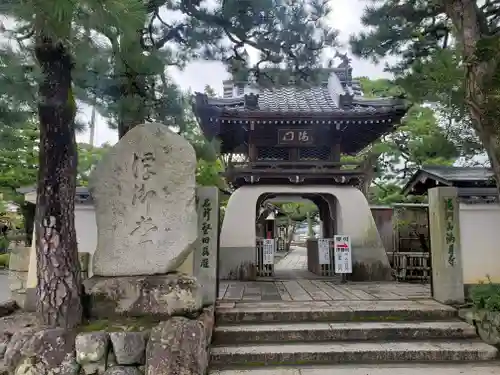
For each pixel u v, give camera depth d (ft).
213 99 44.29
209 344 19.98
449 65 23.99
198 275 24.12
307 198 57.57
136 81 24.56
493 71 18.92
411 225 45.27
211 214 24.85
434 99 26.22
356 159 61.67
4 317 19.01
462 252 28.91
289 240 128.26
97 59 18.99
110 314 18.35
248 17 24.20
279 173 44.42
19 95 12.32
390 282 40.29
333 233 48.34
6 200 48.57
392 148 65.36
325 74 26.68
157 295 18.47
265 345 20.88
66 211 17.22
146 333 16.75
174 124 26.50
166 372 15.57
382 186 70.85
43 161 17.07
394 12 26.99
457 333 21.89
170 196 20.18
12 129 14.88
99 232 19.97
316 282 40.06
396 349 20.06
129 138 20.81
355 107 44.01
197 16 25.20
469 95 20.43
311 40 24.81
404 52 28.68
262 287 36.01
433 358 19.88
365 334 21.76
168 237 19.69
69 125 17.12
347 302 26.81
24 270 24.20
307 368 19.04
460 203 29.48
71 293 17.19
